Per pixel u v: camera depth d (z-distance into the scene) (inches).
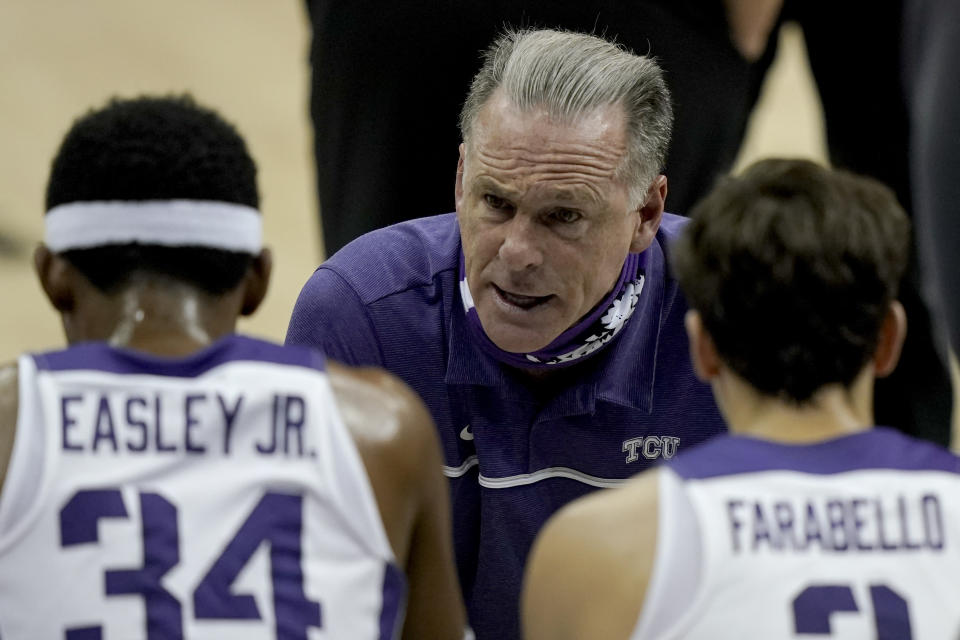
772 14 391.5
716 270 202.1
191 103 221.8
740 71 400.2
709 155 406.3
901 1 432.1
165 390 204.5
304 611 199.9
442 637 241.4
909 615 187.9
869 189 207.3
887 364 211.8
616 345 297.6
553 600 200.1
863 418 206.2
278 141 1026.7
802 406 201.6
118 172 208.5
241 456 204.2
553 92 269.3
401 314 301.7
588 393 294.4
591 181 269.9
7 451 197.2
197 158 211.2
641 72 280.7
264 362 211.5
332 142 417.1
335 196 422.6
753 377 201.8
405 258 307.7
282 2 1256.2
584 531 197.6
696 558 190.2
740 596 187.2
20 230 840.9
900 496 193.9
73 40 1104.8
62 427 199.9
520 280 275.7
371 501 207.9
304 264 858.8
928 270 430.0
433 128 398.0
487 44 388.5
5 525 195.6
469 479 303.3
